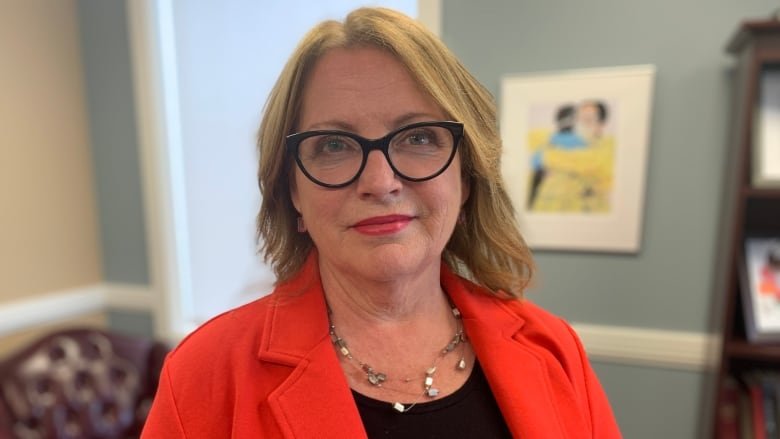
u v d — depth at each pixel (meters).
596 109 1.69
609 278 1.76
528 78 1.73
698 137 1.63
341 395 0.66
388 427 0.67
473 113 0.72
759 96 1.43
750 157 1.39
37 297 2.11
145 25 2.14
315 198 0.66
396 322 0.75
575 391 0.80
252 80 2.07
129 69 2.21
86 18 2.24
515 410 0.71
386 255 0.64
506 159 1.78
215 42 2.11
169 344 1.91
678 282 1.71
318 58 0.66
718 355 1.50
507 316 0.85
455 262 0.90
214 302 2.31
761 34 1.32
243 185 2.16
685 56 1.61
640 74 1.63
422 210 0.66
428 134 0.67
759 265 1.51
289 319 0.73
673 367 1.74
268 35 2.01
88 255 2.34
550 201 1.77
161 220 2.24
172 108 2.24
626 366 1.78
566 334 0.90
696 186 1.65
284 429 0.63
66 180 2.22
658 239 1.71
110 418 1.78
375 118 0.63
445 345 0.77
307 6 1.93
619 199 1.71
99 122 2.29
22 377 1.64
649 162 1.68
